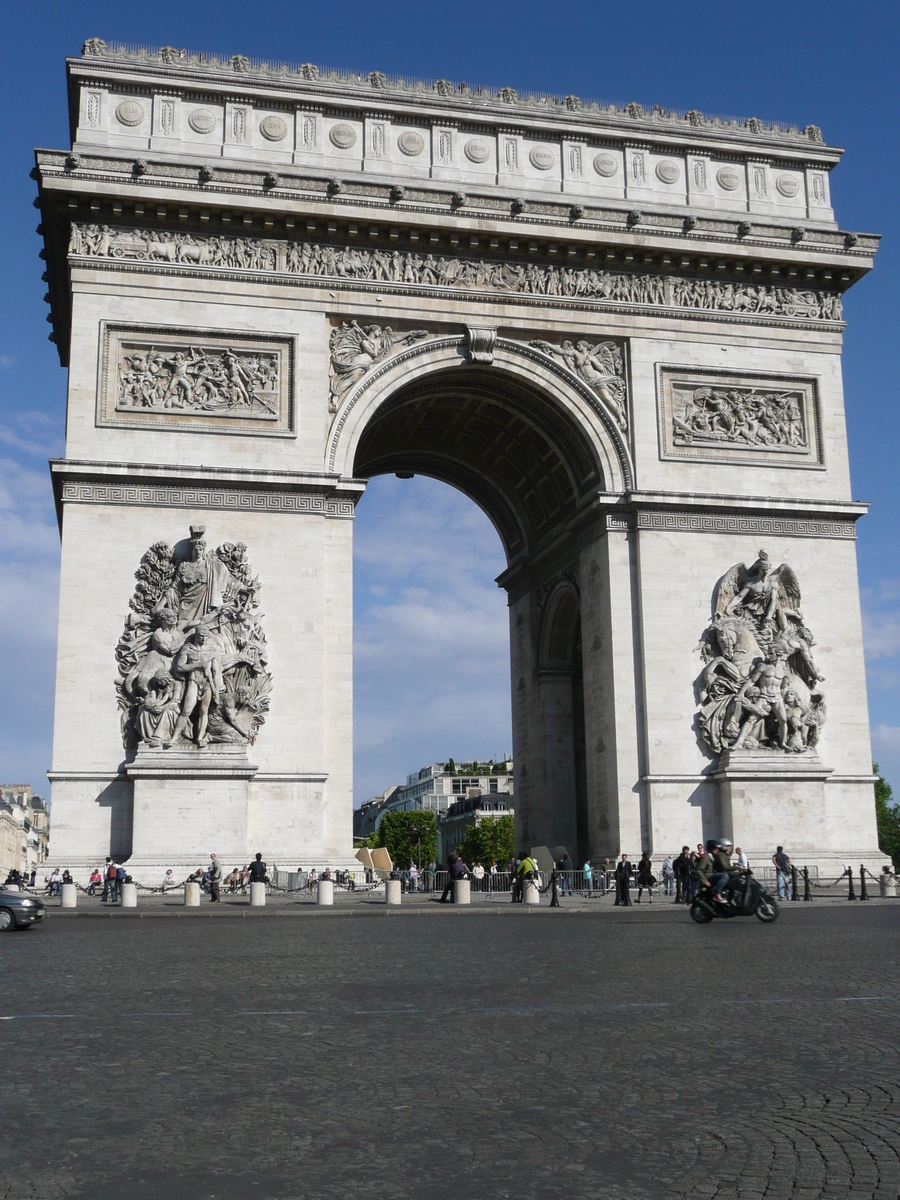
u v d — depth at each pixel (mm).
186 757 64250
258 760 66562
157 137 71375
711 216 77375
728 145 79750
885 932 40875
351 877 66438
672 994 25469
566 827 87250
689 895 62500
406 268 74062
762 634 74562
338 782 68125
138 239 70438
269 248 72250
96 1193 12266
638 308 77188
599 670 75625
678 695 72938
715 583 74938
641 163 78750
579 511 78562
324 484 69812
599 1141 13969
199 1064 18328
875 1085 16531
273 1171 12961
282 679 67750
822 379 79562
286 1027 21547
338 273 73062
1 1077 17516
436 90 76438
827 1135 14070
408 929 45031
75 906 57375
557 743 88125
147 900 60406
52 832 63688
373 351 73250
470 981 28062
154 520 67812
